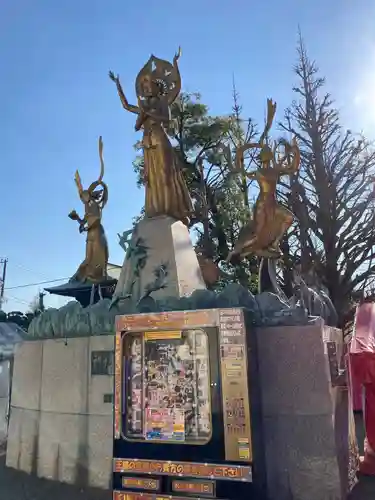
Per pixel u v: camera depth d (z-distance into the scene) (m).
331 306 9.55
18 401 8.59
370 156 23.89
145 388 6.13
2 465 8.48
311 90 25.47
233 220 20.61
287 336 6.38
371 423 8.63
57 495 6.76
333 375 6.56
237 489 5.29
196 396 5.85
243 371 5.59
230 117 21.97
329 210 23.08
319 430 5.98
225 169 21.39
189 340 6.06
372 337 8.32
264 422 6.21
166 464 5.69
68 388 7.71
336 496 5.72
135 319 6.30
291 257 22.25
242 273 16.30
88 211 13.30
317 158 23.95
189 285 9.04
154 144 10.09
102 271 13.03
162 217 9.68
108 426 7.09
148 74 10.24
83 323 7.83
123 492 5.82
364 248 22.56
